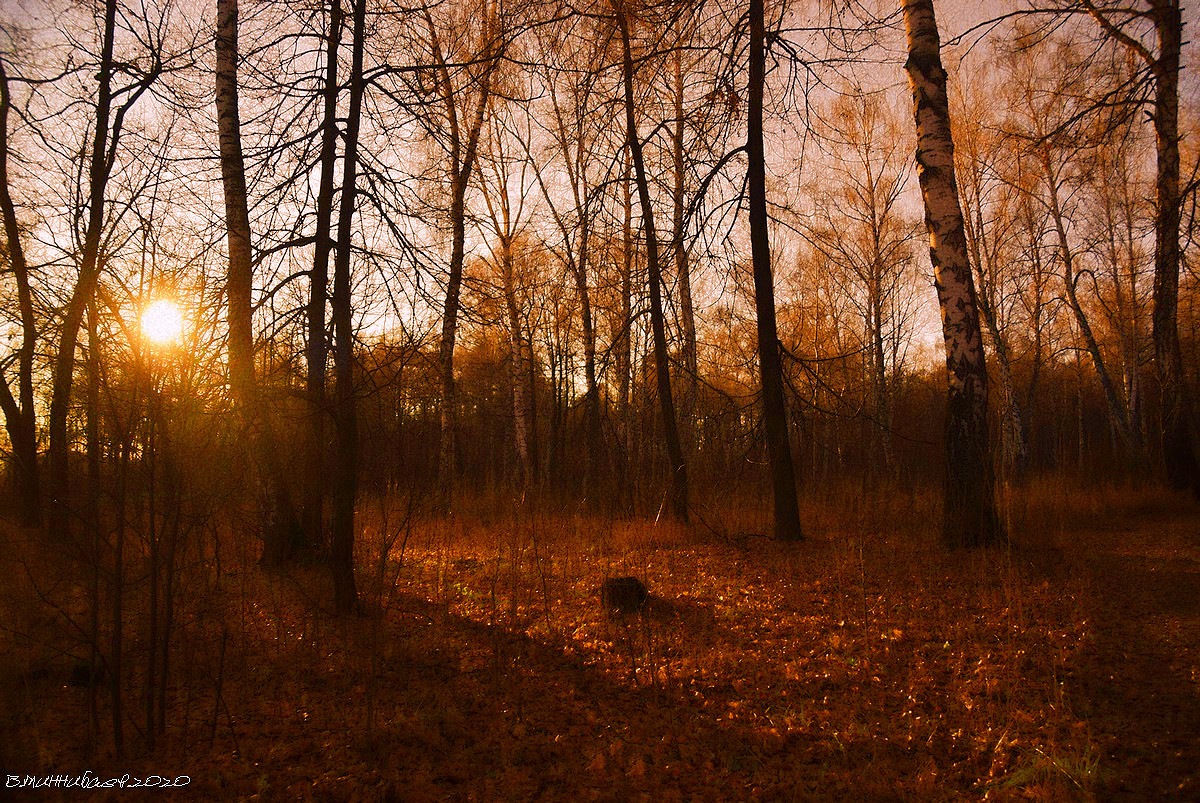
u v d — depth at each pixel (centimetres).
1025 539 789
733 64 823
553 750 377
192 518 377
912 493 1085
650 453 1113
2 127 599
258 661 489
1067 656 460
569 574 760
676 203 1038
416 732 389
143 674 460
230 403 383
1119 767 328
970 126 1817
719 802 325
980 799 316
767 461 921
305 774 347
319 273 577
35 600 410
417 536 830
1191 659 445
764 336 890
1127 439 1672
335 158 588
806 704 426
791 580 694
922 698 424
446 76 646
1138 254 1891
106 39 773
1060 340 2739
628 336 1164
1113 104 773
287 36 599
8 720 360
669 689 450
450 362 1129
